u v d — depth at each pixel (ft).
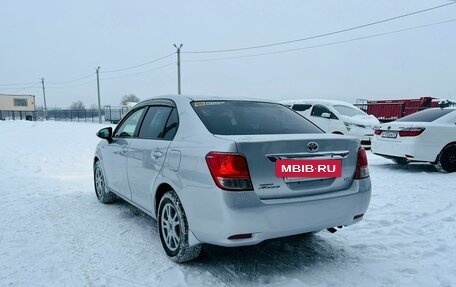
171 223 11.12
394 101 80.94
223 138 9.62
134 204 13.99
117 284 9.68
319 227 9.98
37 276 10.07
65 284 9.65
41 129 76.95
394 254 11.77
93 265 10.80
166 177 10.96
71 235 13.24
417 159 25.30
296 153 9.70
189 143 10.46
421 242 12.78
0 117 225.76
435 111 27.20
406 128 25.45
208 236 9.47
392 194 19.57
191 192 9.79
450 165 25.79
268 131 11.08
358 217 10.80
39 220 14.93
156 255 11.54
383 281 9.94
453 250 12.01
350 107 43.29
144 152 12.61
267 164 9.35
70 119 208.74
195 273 10.36
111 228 14.03
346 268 10.75
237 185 9.00
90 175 26.40
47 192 20.08
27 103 235.20
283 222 9.36
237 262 11.12
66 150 39.73
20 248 11.98
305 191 9.87
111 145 16.10
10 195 19.25
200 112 11.43
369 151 40.16
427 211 16.37
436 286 9.59
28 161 32.14
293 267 10.82
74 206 17.16
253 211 9.01
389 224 14.79
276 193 9.48
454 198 18.62
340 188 10.52
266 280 10.00
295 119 12.65
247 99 13.35
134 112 15.58
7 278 9.94
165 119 12.59
